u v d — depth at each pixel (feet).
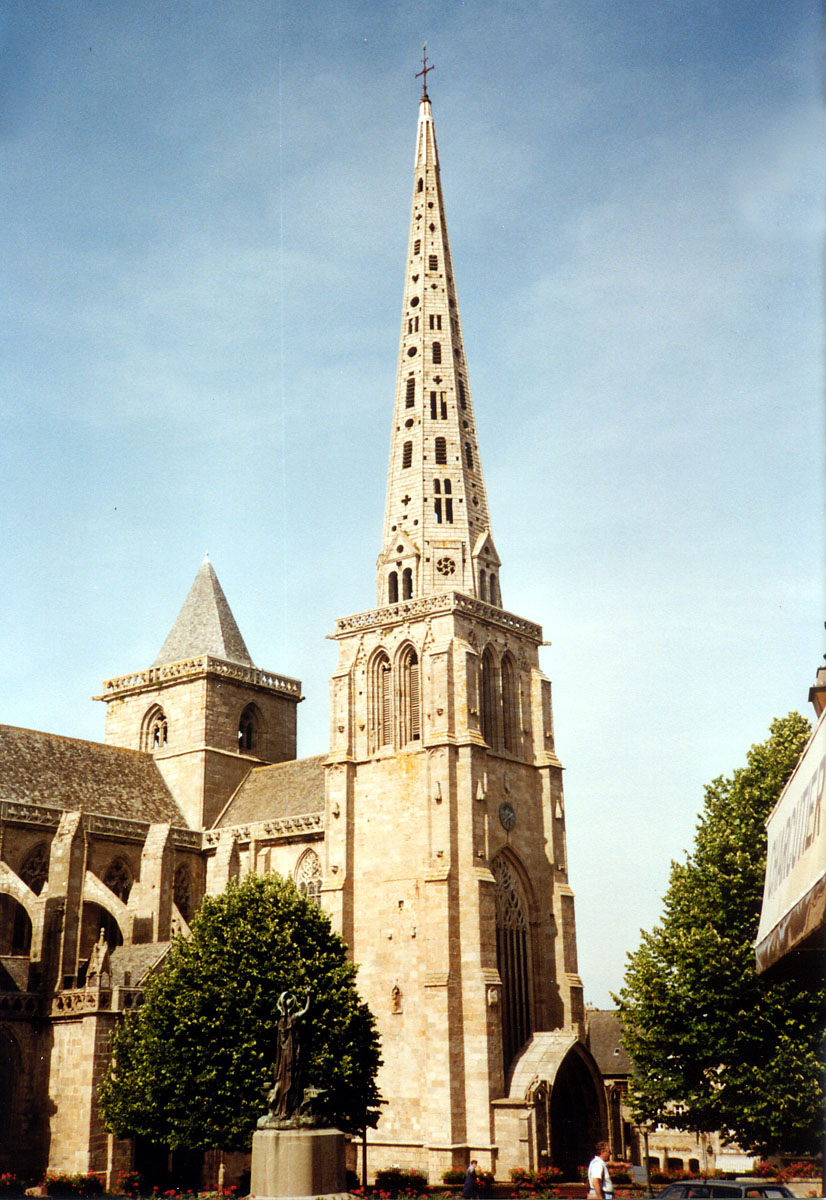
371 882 308.81
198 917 250.37
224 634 396.57
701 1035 216.54
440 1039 279.90
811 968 139.23
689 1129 224.12
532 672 344.49
